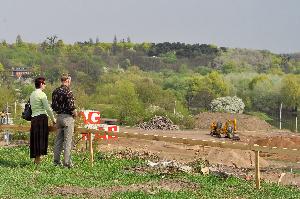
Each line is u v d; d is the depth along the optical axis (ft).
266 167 107.14
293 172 94.84
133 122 221.46
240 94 399.65
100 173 64.54
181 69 642.22
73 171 64.08
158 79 427.74
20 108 167.12
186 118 236.63
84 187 55.77
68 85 66.64
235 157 108.78
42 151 66.33
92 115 88.07
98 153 82.53
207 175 68.33
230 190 58.80
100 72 494.59
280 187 63.26
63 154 71.10
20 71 461.78
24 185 54.60
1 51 546.67
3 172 60.49
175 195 53.11
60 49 615.98
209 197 54.08
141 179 62.23
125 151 90.38
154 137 66.33
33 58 533.55
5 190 51.57
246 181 66.90
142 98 289.33
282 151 57.82
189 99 363.56
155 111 238.89
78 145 84.43
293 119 370.53
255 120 245.45
